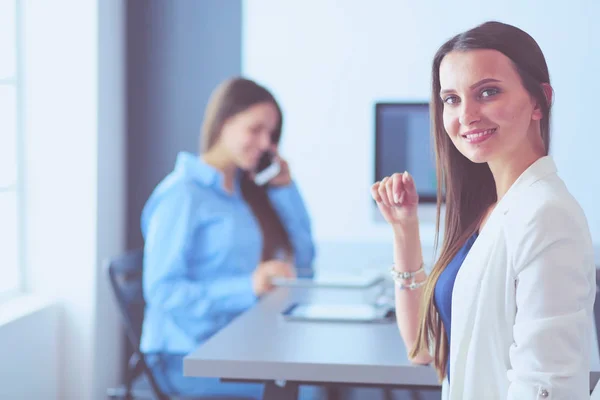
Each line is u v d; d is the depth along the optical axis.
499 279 1.13
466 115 1.17
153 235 2.71
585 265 1.05
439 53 1.27
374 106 2.90
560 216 1.06
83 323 3.26
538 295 1.04
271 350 1.62
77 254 3.26
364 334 1.76
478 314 1.15
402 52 3.55
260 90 2.89
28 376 2.92
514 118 1.16
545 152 1.21
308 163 3.63
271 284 2.59
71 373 3.27
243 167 2.90
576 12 3.43
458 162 1.35
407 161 2.89
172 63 3.70
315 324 1.88
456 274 1.31
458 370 1.19
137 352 2.40
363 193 3.60
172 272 2.65
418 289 1.51
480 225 1.34
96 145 3.27
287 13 3.62
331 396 2.58
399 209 1.49
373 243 3.41
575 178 3.45
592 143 3.43
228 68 3.67
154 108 3.71
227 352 1.61
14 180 3.22
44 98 3.26
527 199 1.12
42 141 3.26
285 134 3.64
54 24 3.26
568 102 3.45
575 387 1.01
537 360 1.02
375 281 2.52
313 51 3.61
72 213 3.26
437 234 1.42
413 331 1.50
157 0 3.70
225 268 2.79
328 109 3.61
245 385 2.36
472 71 1.16
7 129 3.20
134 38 3.71
